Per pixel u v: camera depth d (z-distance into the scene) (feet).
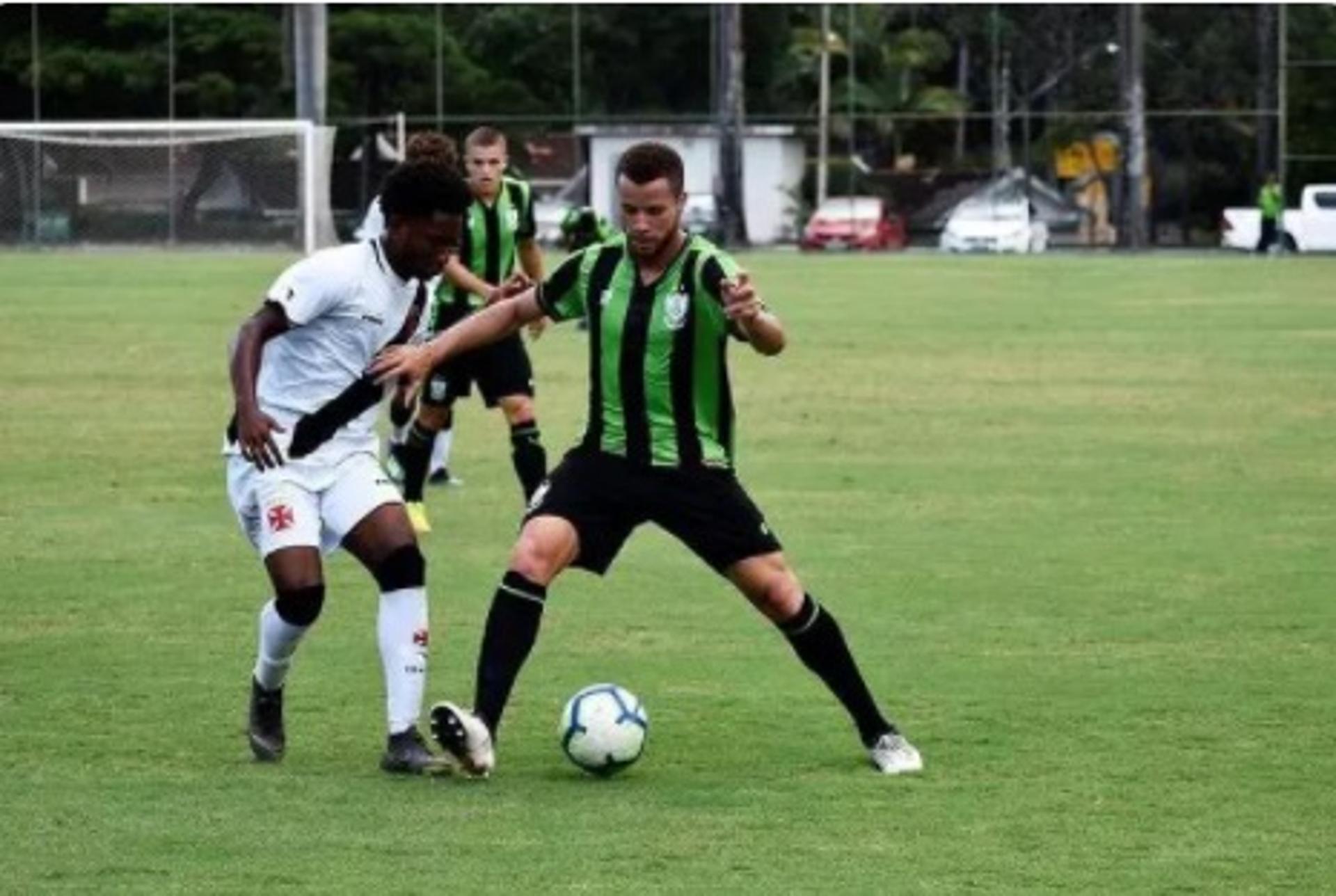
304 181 339.77
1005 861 52.24
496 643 59.47
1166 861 52.29
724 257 59.26
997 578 89.97
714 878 50.85
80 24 419.95
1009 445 132.87
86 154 342.23
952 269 332.80
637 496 59.82
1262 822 55.62
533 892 49.80
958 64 434.71
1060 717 66.80
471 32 431.84
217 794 57.98
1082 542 98.53
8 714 66.95
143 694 69.67
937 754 62.39
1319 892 50.03
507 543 98.68
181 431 138.82
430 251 59.67
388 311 60.08
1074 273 317.22
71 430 139.03
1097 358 187.52
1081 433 138.31
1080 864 52.01
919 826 55.16
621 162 59.16
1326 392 161.27
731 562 59.98
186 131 340.59
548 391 164.45
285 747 62.49
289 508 59.93
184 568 92.17
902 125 424.46
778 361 185.06
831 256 380.78
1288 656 75.51
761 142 427.74
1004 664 74.23
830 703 68.69
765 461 125.59
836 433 138.21
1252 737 64.34
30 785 58.80
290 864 51.78
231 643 77.56
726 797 57.82
